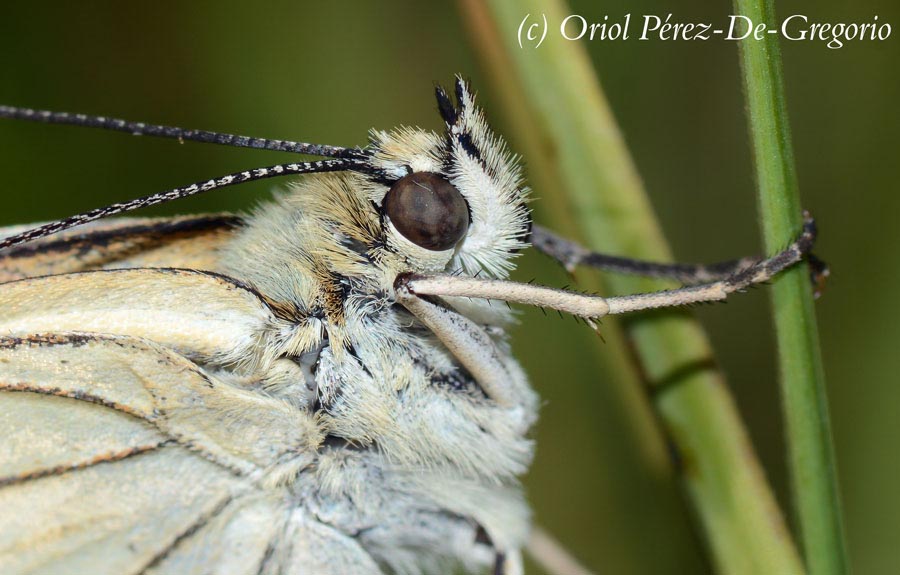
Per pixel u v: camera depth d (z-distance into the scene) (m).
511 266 0.06
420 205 0.06
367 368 0.06
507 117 0.07
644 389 0.06
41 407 0.06
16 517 0.06
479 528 0.07
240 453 0.06
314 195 0.06
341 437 0.06
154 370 0.06
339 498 0.06
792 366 0.06
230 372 0.06
